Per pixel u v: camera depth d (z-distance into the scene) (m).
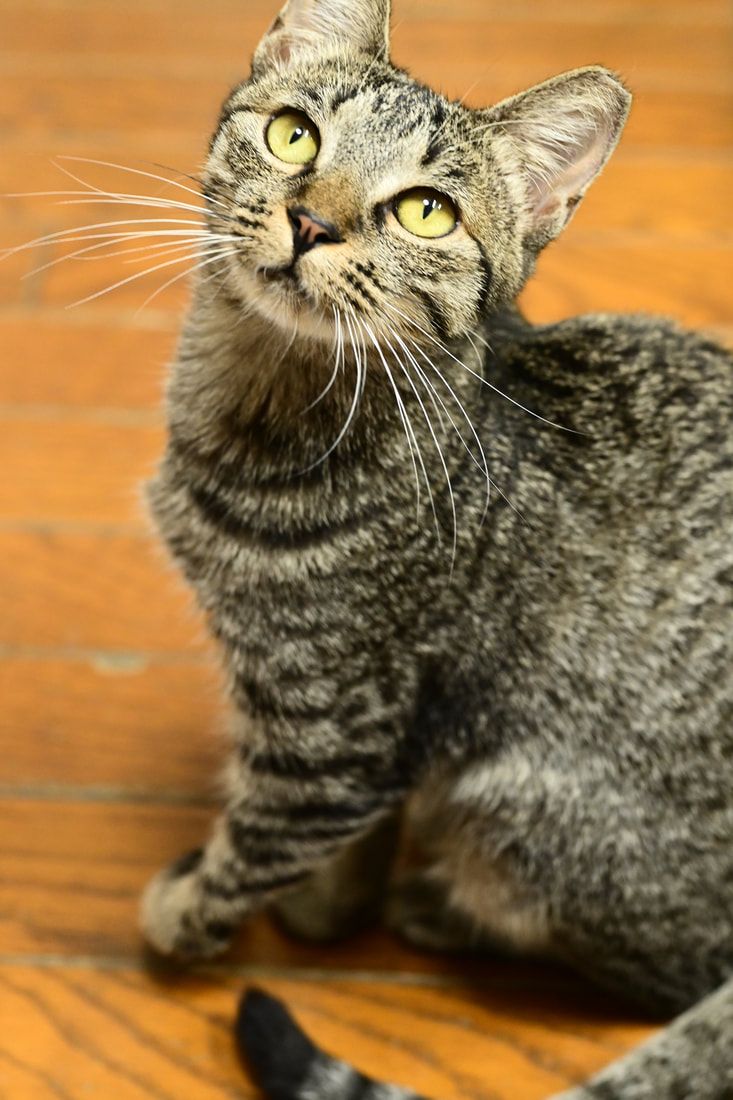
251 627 0.69
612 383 0.71
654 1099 0.69
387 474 0.69
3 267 0.96
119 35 1.14
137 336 0.94
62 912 0.76
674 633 0.70
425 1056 0.73
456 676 0.71
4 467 0.88
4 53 1.11
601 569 0.70
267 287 0.66
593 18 1.19
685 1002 0.74
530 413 0.70
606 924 0.72
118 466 0.89
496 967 0.76
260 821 0.72
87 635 0.83
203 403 0.70
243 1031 0.71
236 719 0.72
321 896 0.75
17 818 0.78
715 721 0.70
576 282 0.97
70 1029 0.73
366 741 0.70
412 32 1.15
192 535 0.71
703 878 0.71
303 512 0.69
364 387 0.68
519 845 0.72
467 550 0.69
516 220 0.69
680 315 0.95
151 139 1.04
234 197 0.67
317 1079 0.70
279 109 0.67
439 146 0.66
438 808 0.75
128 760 0.80
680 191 1.02
